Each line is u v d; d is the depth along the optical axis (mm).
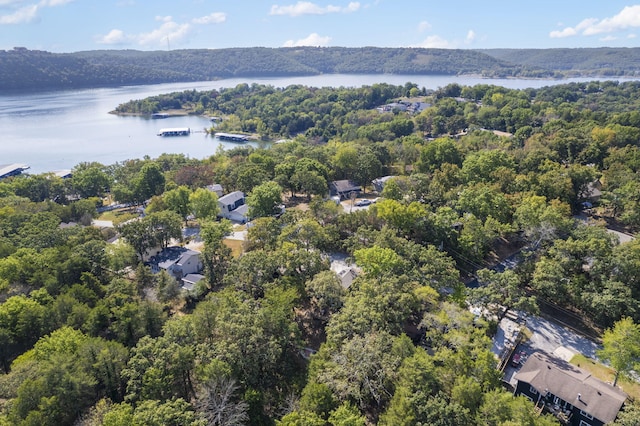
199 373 43312
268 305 52125
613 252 64875
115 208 120438
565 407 45125
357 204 105875
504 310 63906
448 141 117750
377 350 43656
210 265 69562
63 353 45375
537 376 47719
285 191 118188
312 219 77938
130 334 51969
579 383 45469
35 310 53500
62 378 41500
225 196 106312
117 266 68875
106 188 132500
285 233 71250
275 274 62938
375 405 44312
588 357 56719
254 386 45375
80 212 103250
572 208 94250
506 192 92250
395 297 52156
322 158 128625
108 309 55156
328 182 118562
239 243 86125
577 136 123938
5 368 51094
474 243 74188
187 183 118688
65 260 65000
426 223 76375
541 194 88750
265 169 121438
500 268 75625
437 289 60312
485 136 157875
